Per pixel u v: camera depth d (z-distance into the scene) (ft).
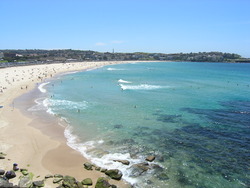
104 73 324.39
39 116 100.89
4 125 86.22
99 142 74.95
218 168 60.03
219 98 149.89
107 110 114.01
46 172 54.90
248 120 100.68
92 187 49.62
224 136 82.17
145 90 177.99
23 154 63.46
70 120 96.68
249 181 54.34
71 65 452.76
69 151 67.26
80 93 158.71
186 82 234.79
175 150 70.44
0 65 321.73
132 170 57.52
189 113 111.45
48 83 205.05
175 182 53.06
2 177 48.32
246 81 249.96
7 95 142.41
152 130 87.40
